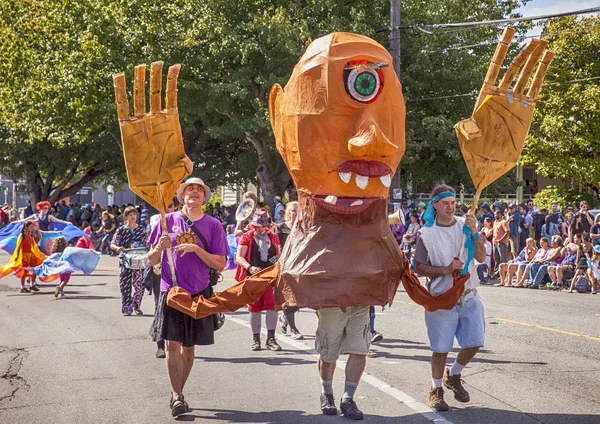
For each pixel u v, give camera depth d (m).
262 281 6.18
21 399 6.93
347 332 6.18
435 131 26.77
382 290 5.92
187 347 6.43
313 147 5.90
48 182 38.78
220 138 32.38
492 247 18.72
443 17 27.81
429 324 6.37
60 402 6.80
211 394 7.04
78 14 30.09
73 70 28.92
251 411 6.44
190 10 27.75
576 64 28.70
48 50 30.97
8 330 10.95
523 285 17.27
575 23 28.70
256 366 8.30
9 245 16.55
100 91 29.38
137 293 12.52
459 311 6.34
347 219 5.93
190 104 27.98
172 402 6.32
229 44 26.58
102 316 12.34
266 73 27.00
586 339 9.74
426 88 27.89
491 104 6.27
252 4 27.30
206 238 6.51
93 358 8.81
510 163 6.34
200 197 6.61
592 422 5.98
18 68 30.95
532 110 6.30
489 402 6.62
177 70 6.18
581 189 33.16
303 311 12.93
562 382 7.36
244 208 9.66
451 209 6.30
